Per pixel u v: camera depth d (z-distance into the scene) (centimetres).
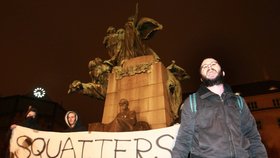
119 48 1249
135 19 1281
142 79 1044
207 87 369
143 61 1097
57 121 3966
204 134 325
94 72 1230
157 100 977
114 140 597
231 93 346
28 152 657
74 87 1184
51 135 661
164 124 920
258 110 4388
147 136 571
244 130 342
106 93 1129
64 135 650
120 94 1050
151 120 943
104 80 1205
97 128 841
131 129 811
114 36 1292
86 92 1195
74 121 783
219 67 374
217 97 342
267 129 4219
